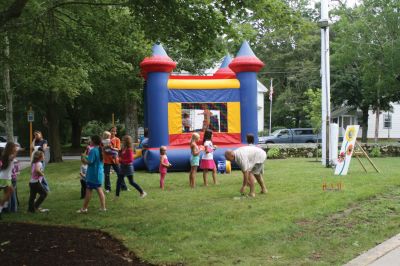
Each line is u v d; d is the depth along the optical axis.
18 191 12.62
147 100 17.00
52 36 11.41
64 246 6.47
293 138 37.12
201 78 17.25
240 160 9.99
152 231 7.21
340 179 12.33
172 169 16.23
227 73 19.17
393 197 9.60
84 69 17.47
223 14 8.68
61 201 10.48
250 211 8.35
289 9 9.10
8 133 16.09
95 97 25.48
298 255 5.88
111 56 13.46
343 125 47.50
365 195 9.56
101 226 7.79
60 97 23.39
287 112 49.09
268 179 12.83
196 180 13.62
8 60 12.45
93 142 9.06
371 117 48.31
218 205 9.11
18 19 10.71
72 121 39.94
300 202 9.02
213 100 16.77
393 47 29.12
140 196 10.70
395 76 30.19
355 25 30.72
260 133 43.16
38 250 6.24
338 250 6.14
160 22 9.12
